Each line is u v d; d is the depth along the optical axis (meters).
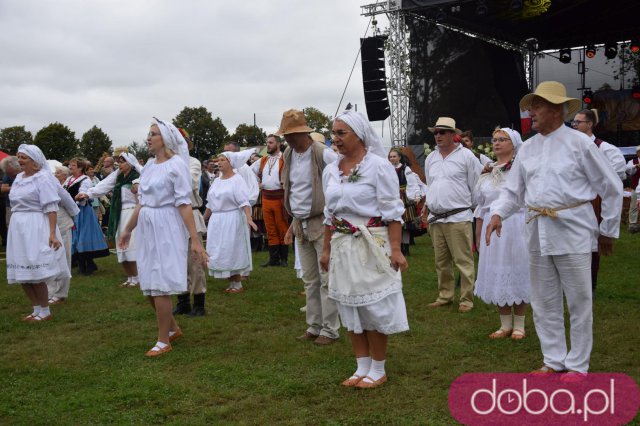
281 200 9.80
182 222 5.34
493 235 5.47
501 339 5.46
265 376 4.60
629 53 22.77
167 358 5.15
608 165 4.19
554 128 4.33
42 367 4.96
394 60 19.16
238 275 8.00
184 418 3.87
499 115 21.88
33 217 6.55
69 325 6.42
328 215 4.44
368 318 4.20
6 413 4.01
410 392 4.19
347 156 4.38
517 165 4.56
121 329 6.20
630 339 5.30
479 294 5.61
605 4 19.94
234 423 3.76
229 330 6.06
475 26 20.86
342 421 3.74
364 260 4.15
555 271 4.39
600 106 23.05
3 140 54.19
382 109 19.45
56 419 3.89
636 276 8.27
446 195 6.69
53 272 6.59
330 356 5.09
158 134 5.33
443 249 6.82
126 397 4.23
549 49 23.61
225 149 8.20
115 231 8.40
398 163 10.34
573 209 4.22
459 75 20.80
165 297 5.31
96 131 53.97
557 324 4.45
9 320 6.71
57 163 10.42
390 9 18.80
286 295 7.73
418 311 6.66
